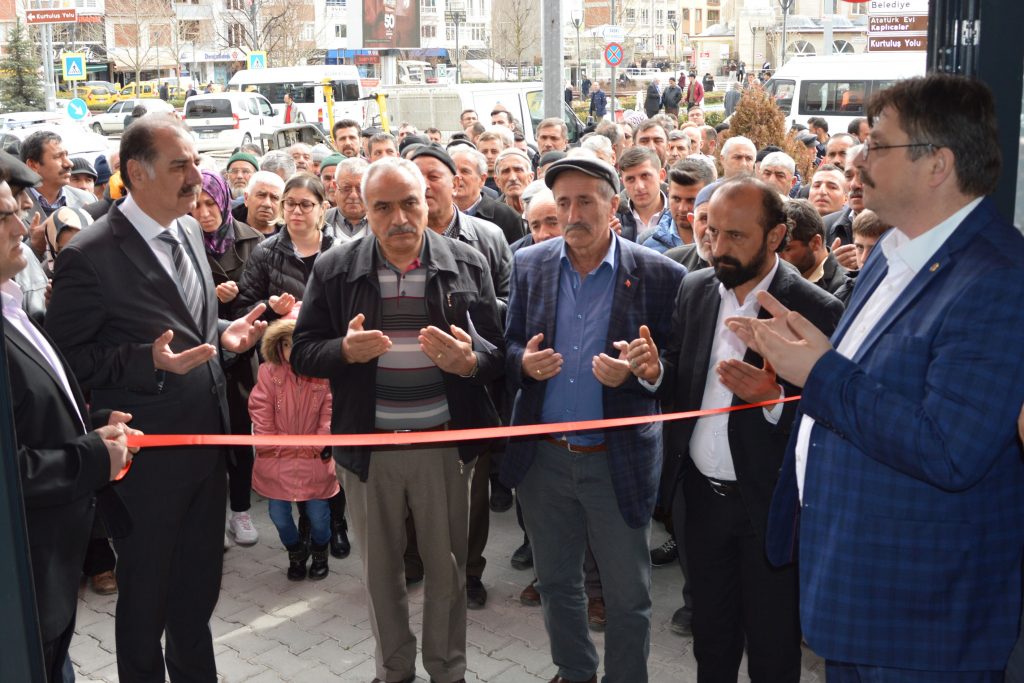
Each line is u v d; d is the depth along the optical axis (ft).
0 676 6.40
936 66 8.91
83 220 16.66
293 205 15.98
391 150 25.35
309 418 14.75
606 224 10.52
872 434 6.55
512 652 13.28
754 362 9.52
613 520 10.66
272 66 153.69
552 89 37.86
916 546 6.86
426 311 11.21
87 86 141.49
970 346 6.40
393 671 11.66
